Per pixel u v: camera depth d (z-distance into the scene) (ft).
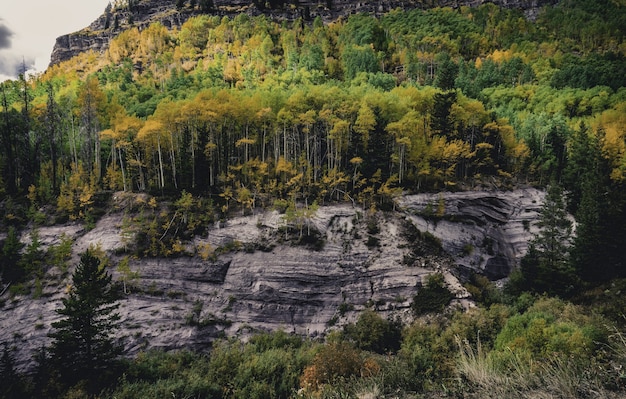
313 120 297.94
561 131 350.64
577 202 275.80
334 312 205.36
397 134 293.43
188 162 272.92
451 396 34.78
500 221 279.28
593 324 96.27
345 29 618.03
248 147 314.76
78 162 296.10
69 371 132.46
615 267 188.65
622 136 329.31
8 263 211.20
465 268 233.55
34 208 246.06
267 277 214.90
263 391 121.49
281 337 180.04
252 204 254.06
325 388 48.29
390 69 545.03
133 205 248.11
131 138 293.02
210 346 185.68
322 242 232.53
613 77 486.38
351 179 283.38
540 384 29.60
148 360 154.30
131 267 211.61
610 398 25.48
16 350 171.12
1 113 311.27
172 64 559.38
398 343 175.52
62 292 197.88
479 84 506.07
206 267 217.97
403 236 238.89
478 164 309.42
